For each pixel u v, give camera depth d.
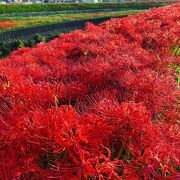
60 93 4.16
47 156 3.05
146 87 4.09
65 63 5.99
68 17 35.72
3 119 3.46
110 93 4.24
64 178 2.83
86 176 2.77
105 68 4.80
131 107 3.20
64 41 7.68
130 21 9.10
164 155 2.94
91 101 4.34
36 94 3.84
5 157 3.05
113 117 3.21
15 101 3.87
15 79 4.54
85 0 70.06
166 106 4.08
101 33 7.76
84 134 2.99
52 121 3.04
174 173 2.84
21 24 29.98
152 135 3.15
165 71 5.28
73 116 3.10
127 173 2.91
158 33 7.31
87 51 6.55
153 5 54.22
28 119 3.09
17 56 6.77
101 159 3.20
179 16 9.40
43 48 6.86
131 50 6.23
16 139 3.05
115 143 3.34
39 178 2.97
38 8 45.66
